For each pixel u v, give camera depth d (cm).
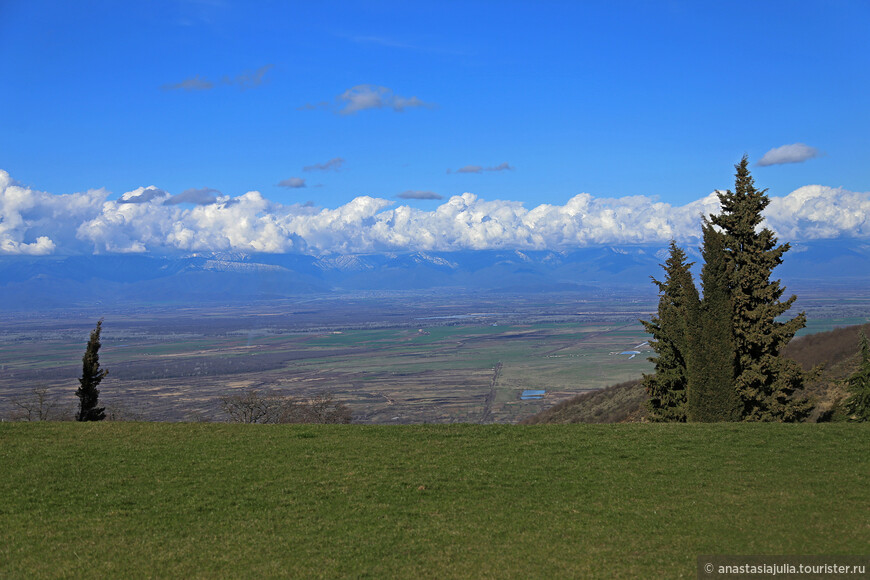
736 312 3478
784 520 1802
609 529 1788
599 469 2289
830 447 2453
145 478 2222
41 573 1551
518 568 1566
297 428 2956
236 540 1739
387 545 1706
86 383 4316
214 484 2167
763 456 2373
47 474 2259
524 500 2016
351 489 2117
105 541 1739
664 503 1961
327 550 1677
